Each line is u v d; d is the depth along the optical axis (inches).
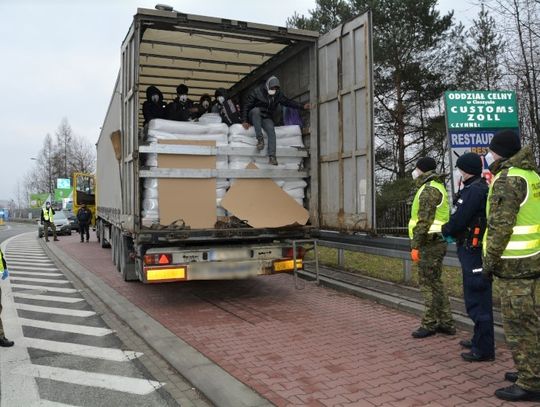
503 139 154.8
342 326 240.2
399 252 296.2
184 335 231.9
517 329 149.5
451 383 166.1
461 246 186.1
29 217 2568.9
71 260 546.9
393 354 197.6
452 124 310.3
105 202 517.0
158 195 270.5
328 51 302.7
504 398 151.1
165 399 165.3
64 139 2379.4
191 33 307.9
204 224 275.6
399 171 896.3
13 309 304.7
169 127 277.9
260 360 195.0
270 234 291.9
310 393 161.2
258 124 293.6
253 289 336.8
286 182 307.6
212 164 284.5
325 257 426.0
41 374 189.3
